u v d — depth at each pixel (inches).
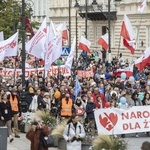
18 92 1499.8
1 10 3358.8
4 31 3257.9
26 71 1964.8
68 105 1330.0
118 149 1034.1
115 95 1389.0
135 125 1275.8
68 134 1074.7
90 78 1854.1
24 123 1358.3
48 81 1750.7
